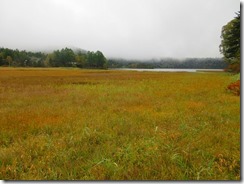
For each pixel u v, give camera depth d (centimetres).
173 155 594
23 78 3741
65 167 554
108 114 1073
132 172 524
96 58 15975
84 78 3841
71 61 15900
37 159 602
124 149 643
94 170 537
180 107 1227
